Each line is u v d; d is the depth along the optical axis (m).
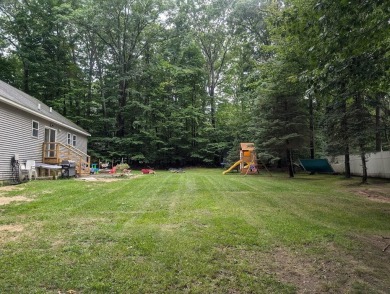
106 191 8.83
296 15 5.25
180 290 2.63
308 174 18.31
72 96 24.92
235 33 26.36
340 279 2.97
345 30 4.42
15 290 2.54
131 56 27.33
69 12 23.77
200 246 3.73
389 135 13.88
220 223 4.93
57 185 10.20
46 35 24.38
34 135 13.53
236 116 26.02
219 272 3.03
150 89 27.38
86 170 16.83
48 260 3.20
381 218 5.67
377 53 4.61
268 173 19.23
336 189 10.33
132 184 11.05
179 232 4.35
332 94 6.48
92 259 3.25
